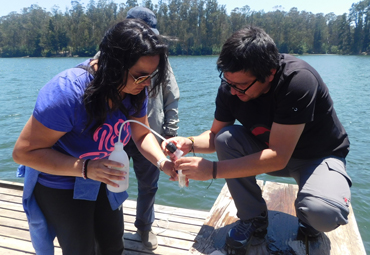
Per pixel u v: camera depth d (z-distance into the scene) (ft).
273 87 5.86
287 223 7.13
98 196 5.85
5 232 8.62
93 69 4.99
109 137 5.46
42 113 4.64
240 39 5.51
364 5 268.00
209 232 6.98
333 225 5.66
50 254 5.87
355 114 34.19
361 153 21.12
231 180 6.30
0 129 27.78
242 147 6.58
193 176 5.87
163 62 4.99
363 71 101.86
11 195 10.55
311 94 5.64
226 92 6.82
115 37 4.54
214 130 7.50
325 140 6.31
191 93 49.47
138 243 8.25
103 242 6.27
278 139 5.79
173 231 8.77
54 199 5.33
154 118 8.11
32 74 96.17
